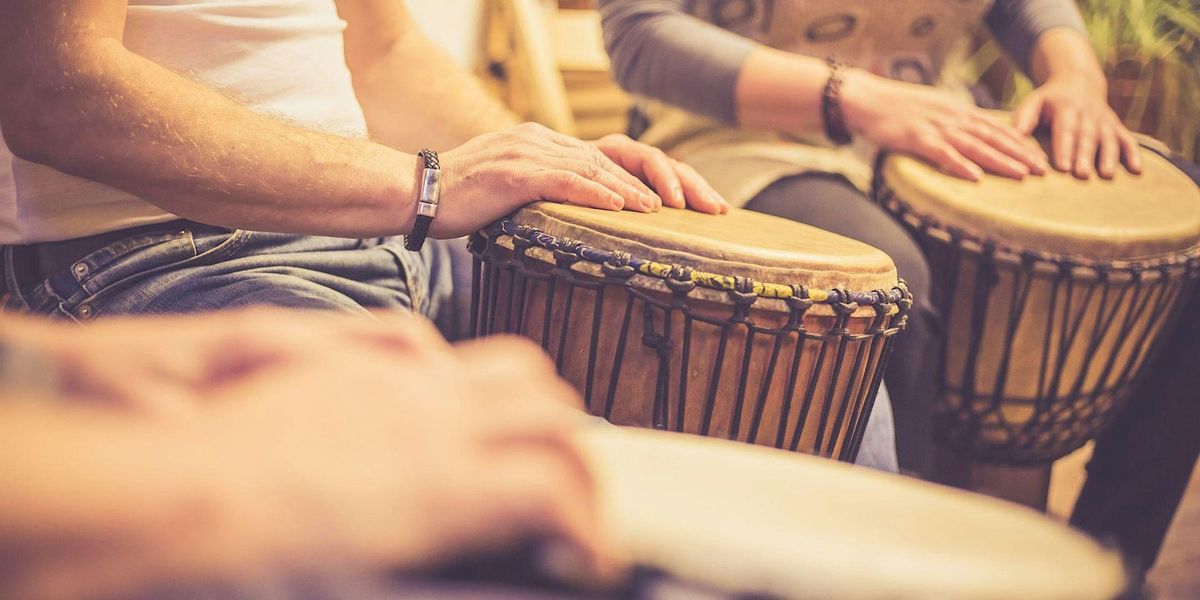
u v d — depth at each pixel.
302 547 0.26
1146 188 1.45
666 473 0.44
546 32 2.76
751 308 0.87
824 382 0.93
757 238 0.95
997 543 0.42
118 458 0.24
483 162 0.97
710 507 0.40
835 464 0.50
